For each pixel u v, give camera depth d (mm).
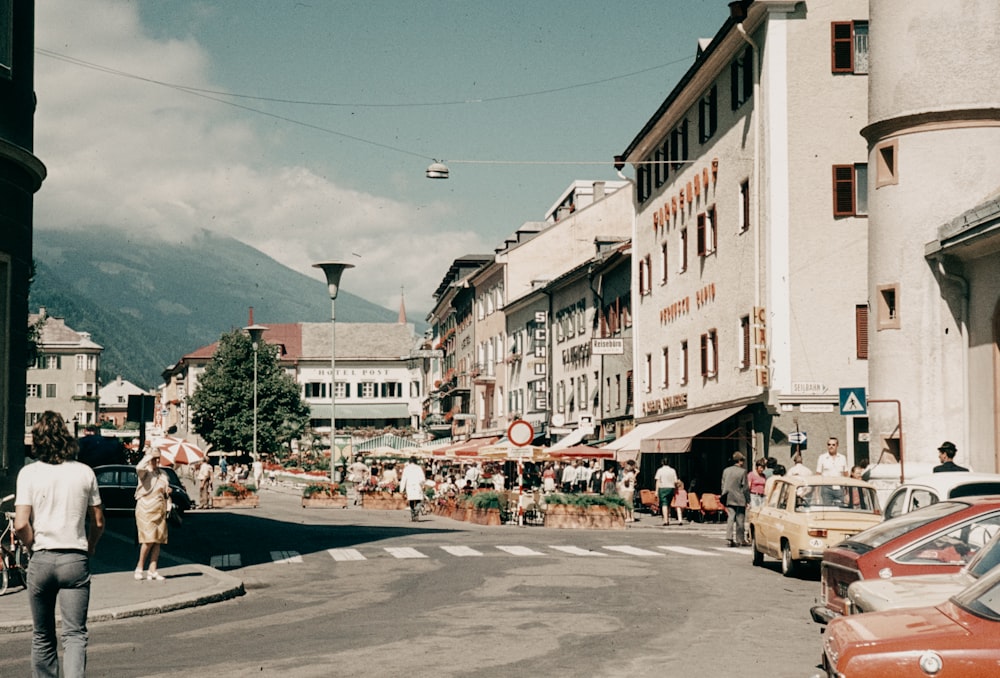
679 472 49000
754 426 37750
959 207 26578
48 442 9203
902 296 26969
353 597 17266
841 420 36062
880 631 6789
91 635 13633
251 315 79062
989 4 26594
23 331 20609
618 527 36781
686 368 46344
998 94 26562
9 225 20062
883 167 27547
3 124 19750
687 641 12586
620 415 56938
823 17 36469
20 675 10727
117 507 41500
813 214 36344
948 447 19359
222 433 106938
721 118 41344
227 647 12383
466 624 13977
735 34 38188
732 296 40031
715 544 28984
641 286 53625
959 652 6363
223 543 28922
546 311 72188
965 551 10602
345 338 154250
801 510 20594
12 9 20125
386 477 54781
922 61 26859
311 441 114000
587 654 11672
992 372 24922
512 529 35812
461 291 97375
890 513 14578
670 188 48625
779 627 13766
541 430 71000
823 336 36281
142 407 28453
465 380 96750
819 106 36344
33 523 9094
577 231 80188
